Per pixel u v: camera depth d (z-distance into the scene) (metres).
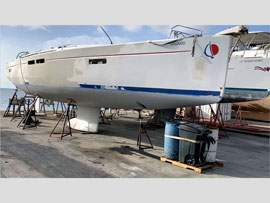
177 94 4.12
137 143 4.87
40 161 3.53
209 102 3.99
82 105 6.10
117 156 4.04
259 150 5.30
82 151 4.23
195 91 4.00
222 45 3.81
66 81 5.29
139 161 3.81
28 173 3.02
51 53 5.48
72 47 5.38
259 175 3.44
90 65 4.80
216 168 3.67
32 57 6.10
